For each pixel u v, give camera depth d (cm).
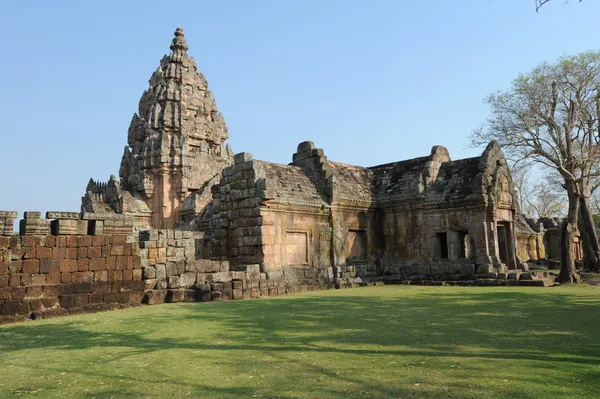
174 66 4544
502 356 736
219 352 824
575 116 3045
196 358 782
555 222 4444
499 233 2634
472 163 2591
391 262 2714
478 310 1328
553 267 3516
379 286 2427
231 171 2378
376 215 2795
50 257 1498
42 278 1474
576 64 3088
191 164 4356
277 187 2347
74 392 612
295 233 2367
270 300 1755
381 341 880
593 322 1072
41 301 1433
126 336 1021
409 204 2648
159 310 1493
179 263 1822
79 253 1562
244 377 655
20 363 782
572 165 2942
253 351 824
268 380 635
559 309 1317
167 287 1772
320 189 2581
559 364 675
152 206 4278
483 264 2347
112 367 736
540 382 586
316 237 2455
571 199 2852
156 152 4300
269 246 2208
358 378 630
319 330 1029
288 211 2323
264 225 2202
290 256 2323
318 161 2623
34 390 626
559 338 880
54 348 908
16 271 1431
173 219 4275
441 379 613
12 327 1225
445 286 2302
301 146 2727
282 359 756
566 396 529
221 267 1939
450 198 2494
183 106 4481
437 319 1160
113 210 4138
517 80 3284
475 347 811
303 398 554
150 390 609
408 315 1246
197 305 1623
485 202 2367
